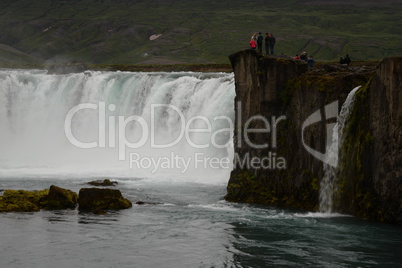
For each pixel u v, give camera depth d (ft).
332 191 119.24
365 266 82.69
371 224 107.76
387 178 106.11
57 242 94.48
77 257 86.28
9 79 289.33
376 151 108.78
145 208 126.41
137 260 85.30
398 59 102.89
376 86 108.58
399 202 104.53
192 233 102.32
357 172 113.80
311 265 82.99
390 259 85.87
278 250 91.04
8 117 285.84
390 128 104.58
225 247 92.84
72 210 121.90
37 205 123.54
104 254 88.07
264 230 104.68
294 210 123.85
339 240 96.89
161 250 90.84
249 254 88.79
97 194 124.98
